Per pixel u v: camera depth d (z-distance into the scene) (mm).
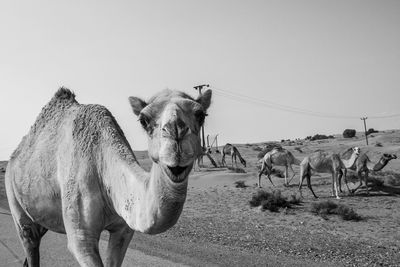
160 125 3445
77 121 5445
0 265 8516
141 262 8719
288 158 27156
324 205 17781
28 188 5773
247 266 8602
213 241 11703
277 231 13867
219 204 20859
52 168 5465
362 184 25109
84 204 4875
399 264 9422
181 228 13984
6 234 11641
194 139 3451
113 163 4824
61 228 5746
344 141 92062
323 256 10039
